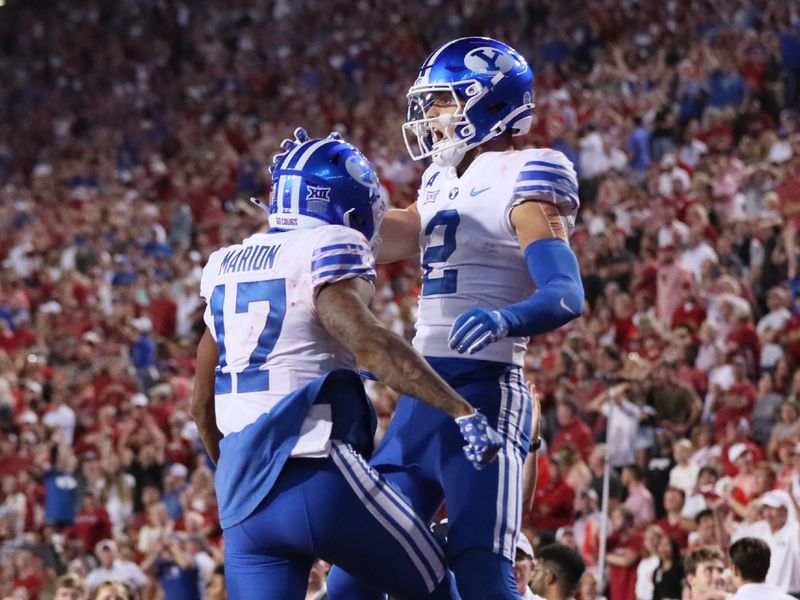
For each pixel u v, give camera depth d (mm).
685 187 37188
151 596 24203
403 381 7418
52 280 45094
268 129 55156
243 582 8070
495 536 8008
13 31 69438
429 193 9055
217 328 8227
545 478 23828
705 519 20516
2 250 49125
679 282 30969
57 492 30047
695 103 43875
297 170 8203
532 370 28781
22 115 64750
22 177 58531
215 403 8305
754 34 46281
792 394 25406
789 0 48188
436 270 8758
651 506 23047
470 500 8094
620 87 48156
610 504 23203
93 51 67250
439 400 7375
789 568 19562
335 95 58406
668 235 33531
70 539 29016
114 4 69312
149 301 40844
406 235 9055
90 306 42344
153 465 30734
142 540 26672
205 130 58812
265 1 66688
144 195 52062
